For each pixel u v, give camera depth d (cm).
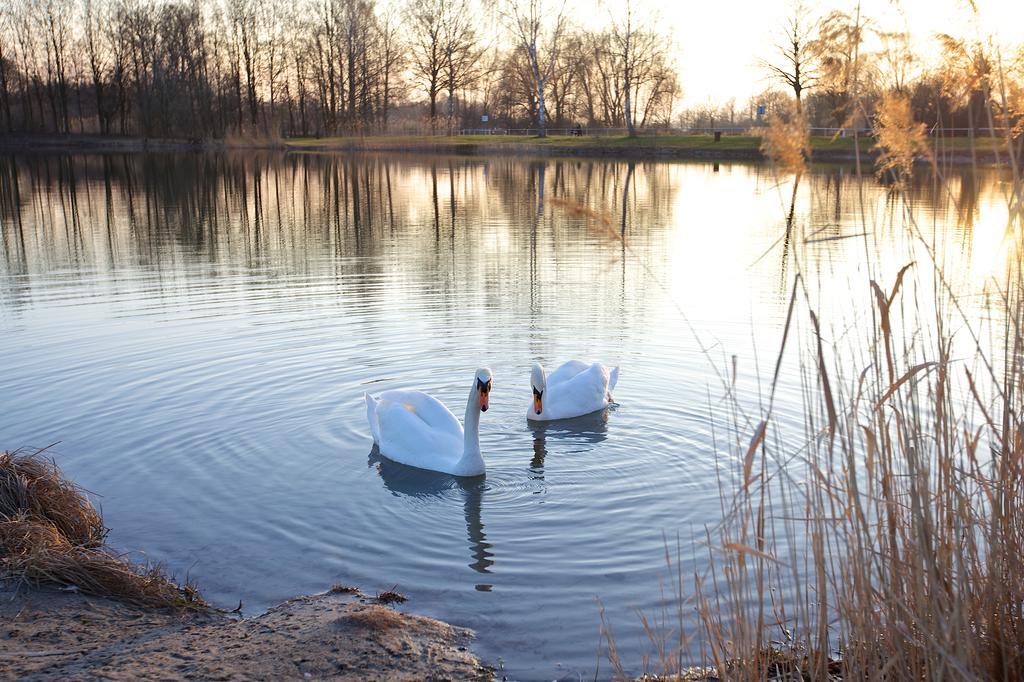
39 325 1340
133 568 657
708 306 1409
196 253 2031
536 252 1970
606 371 1042
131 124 8019
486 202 3078
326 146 7181
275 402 1013
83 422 943
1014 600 427
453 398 1054
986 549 434
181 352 1192
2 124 7931
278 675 518
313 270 1794
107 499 774
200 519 740
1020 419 430
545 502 779
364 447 909
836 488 478
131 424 941
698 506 756
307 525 733
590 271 1731
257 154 6644
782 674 482
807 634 432
